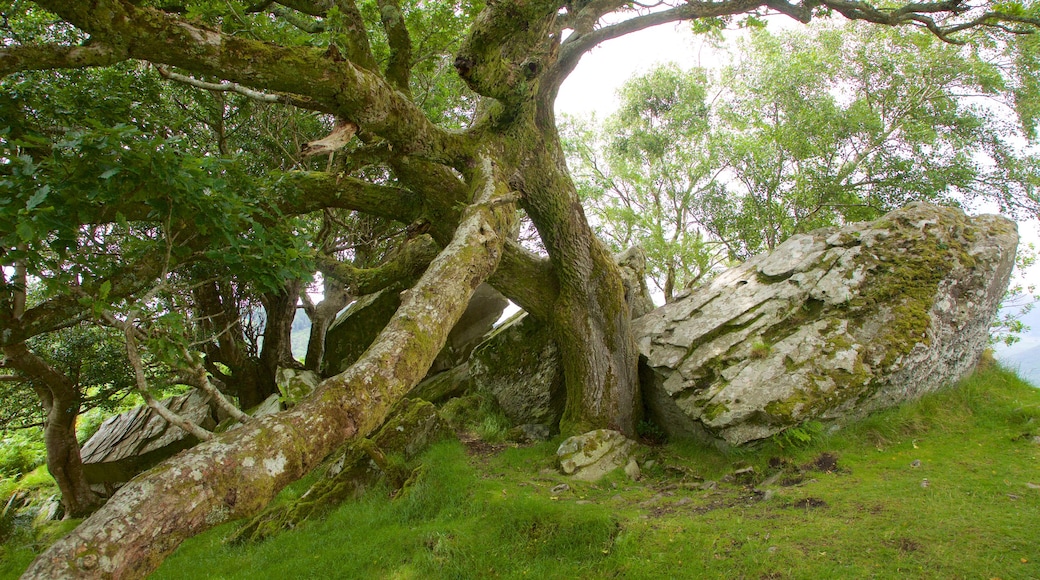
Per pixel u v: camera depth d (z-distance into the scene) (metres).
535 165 8.04
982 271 8.40
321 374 14.33
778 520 5.57
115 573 2.22
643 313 11.17
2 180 4.40
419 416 9.05
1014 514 5.00
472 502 6.89
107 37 4.19
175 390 18.48
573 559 5.68
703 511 6.18
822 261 8.80
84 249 5.57
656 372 8.93
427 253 9.98
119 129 4.51
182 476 2.55
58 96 6.97
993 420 7.39
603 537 5.80
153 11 4.37
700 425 8.10
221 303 14.50
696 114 19.73
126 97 7.83
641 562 5.30
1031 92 14.28
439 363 13.55
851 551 4.80
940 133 15.50
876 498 5.68
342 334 13.83
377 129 6.13
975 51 14.94
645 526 5.82
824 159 15.78
